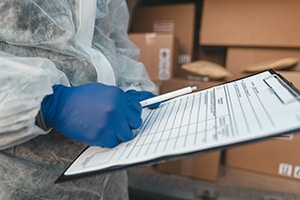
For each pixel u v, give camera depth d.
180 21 1.22
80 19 0.42
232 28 1.09
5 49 0.39
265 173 1.04
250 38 1.07
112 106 0.34
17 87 0.31
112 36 0.61
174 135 0.30
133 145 0.32
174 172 1.05
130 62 0.61
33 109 0.32
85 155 0.34
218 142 0.24
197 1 1.29
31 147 0.39
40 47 0.40
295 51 1.04
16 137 0.34
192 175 1.03
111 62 0.51
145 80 0.60
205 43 1.15
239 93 0.36
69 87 0.38
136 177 1.03
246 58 1.12
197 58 1.30
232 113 0.30
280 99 0.28
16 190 0.38
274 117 0.25
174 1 1.40
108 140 0.34
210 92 0.41
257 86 0.36
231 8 1.08
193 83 0.99
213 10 1.11
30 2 0.37
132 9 1.28
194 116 0.33
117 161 0.28
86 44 0.44
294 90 0.29
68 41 0.40
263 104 0.29
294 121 0.23
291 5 0.99
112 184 0.60
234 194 0.92
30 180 0.39
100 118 0.33
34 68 0.34
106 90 0.36
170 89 1.03
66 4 0.42
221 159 1.13
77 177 0.28
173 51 1.10
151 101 0.42
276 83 0.34
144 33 1.21
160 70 1.11
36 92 0.32
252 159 1.05
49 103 0.35
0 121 0.32
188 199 0.91
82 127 0.34
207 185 0.98
